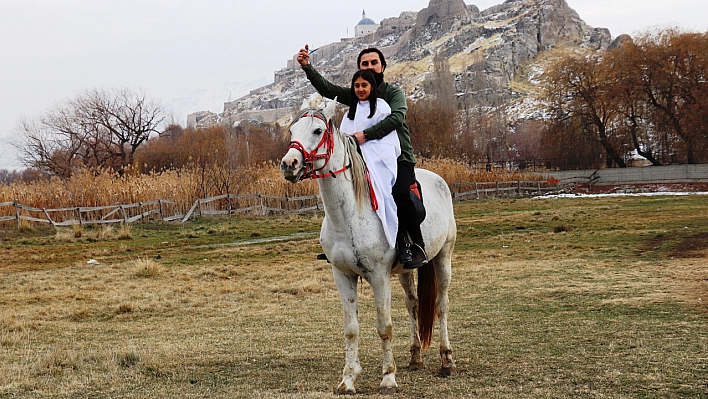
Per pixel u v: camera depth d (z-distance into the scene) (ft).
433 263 20.99
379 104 19.43
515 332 24.97
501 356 21.25
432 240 19.71
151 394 17.97
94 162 167.02
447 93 248.32
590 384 17.39
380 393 17.48
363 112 19.36
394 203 18.24
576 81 190.29
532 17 613.93
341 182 17.40
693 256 43.70
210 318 30.89
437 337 25.07
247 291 38.01
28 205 80.18
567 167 192.65
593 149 193.16
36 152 156.87
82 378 19.86
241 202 97.19
